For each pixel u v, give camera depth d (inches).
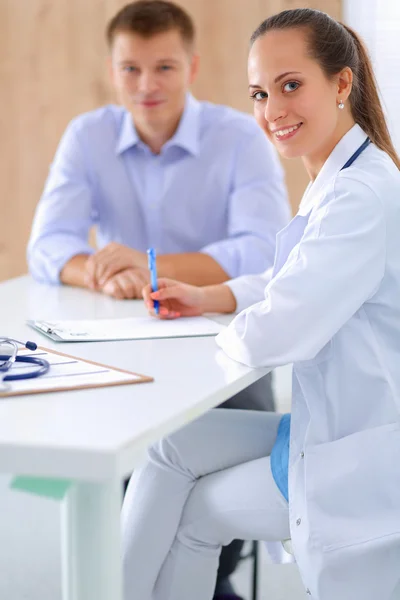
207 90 146.4
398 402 55.8
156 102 93.0
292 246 63.6
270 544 73.0
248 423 65.6
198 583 63.1
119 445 38.5
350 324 57.2
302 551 55.0
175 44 92.0
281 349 54.9
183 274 87.3
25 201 161.6
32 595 85.8
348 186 57.2
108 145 99.0
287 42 60.9
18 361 53.0
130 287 81.0
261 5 142.0
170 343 61.8
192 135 97.3
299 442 57.7
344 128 63.1
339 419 57.0
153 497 61.5
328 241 55.3
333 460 55.5
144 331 65.4
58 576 89.8
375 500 54.4
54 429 40.8
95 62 153.3
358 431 56.5
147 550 61.5
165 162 98.3
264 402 84.5
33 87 157.1
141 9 92.2
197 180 98.3
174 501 61.8
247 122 99.0
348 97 63.1
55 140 157.9
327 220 56.2
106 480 38.1
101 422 42.1
